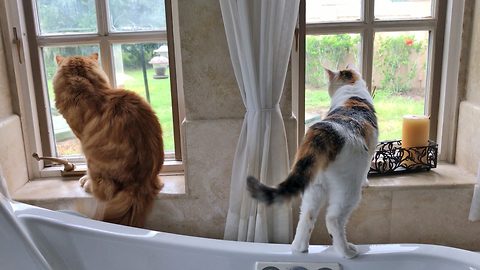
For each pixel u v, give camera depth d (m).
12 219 0.97
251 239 1.36
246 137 1.33
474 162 1.48
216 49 1.34
